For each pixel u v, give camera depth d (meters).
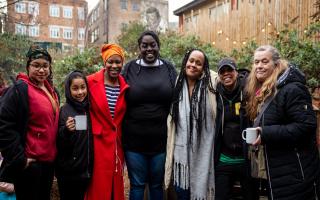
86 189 4.17
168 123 4.26
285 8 7.39
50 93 4.10
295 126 3.39
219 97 4.09
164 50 8.18
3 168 3.69
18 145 3.64
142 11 44.66
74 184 4.12
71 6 55.97
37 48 3.91
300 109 3.41
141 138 4.29
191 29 11.09
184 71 4.26
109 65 4.23
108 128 4.20
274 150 3.51
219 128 4.07
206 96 4.17
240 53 7.25
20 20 18.31
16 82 3.73
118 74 4.28
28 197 3.82
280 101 3.51
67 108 4.10
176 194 4.72
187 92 4.24
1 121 3.63
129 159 4.36
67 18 55.69
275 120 3.53
